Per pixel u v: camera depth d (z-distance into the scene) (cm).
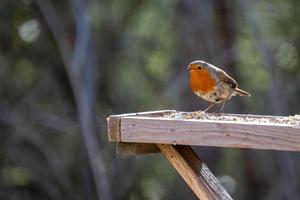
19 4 1841
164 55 1959
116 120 670
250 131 643
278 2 1828
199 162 693
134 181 1888
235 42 1812
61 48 1789
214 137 651
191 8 1733
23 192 1928
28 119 1891
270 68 1647
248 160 1939
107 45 1908
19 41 1859
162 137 662
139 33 1983
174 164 678
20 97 1905
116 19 1911
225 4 1805
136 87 1950
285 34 1825
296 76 1834
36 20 1864
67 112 1927
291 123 688
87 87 1738
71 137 1892
